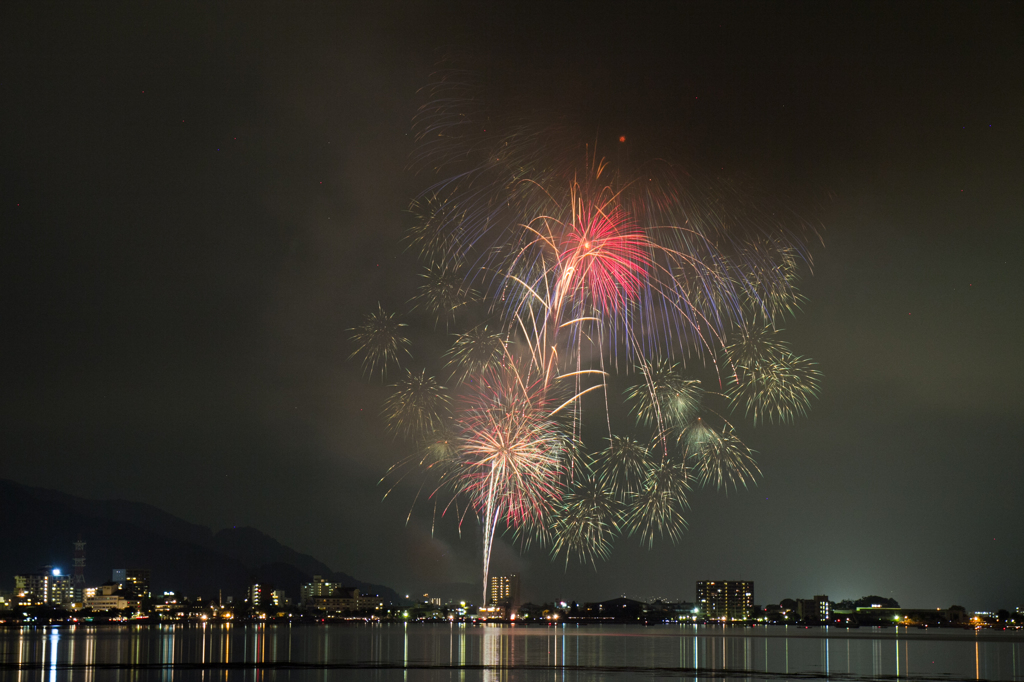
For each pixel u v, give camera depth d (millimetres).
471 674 92000
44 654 130625
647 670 98062
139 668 101062
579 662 111438
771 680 86125
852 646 170000
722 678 88250
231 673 93438
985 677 90188
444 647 155000
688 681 84750
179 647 154000
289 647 154375
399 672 94750
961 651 147625
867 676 91312
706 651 142250
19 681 84375
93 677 88875
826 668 102188
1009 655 133500
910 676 91688
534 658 119938
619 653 134250
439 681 83750
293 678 87250
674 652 138125
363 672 94875
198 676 89750
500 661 113062
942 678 89125
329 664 107500
